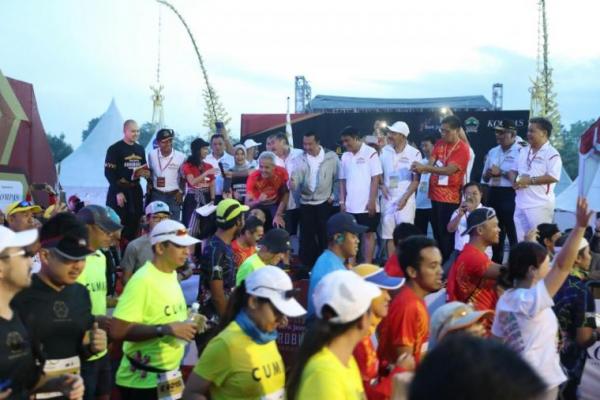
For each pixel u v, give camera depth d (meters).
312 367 3.53
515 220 10.28
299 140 17.17
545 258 5.68
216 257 7.24
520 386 1.62
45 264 4.75
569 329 6.61
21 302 4.63
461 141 10.58
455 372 1.66
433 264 5.08
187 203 12.48
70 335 4.82
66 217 4.79
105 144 18.86
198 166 12.53
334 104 22.36
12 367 3.96
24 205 8.14
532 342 5.29
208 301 7.39
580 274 6.96
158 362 5.41
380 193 11.82
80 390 4.22
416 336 4.85
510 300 5.40
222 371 4.27
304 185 11.49
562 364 6.65
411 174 11.38
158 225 5.51
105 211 6.09
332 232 6.25
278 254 7.02
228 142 13.73
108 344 5.88
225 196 12.22
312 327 3.66
